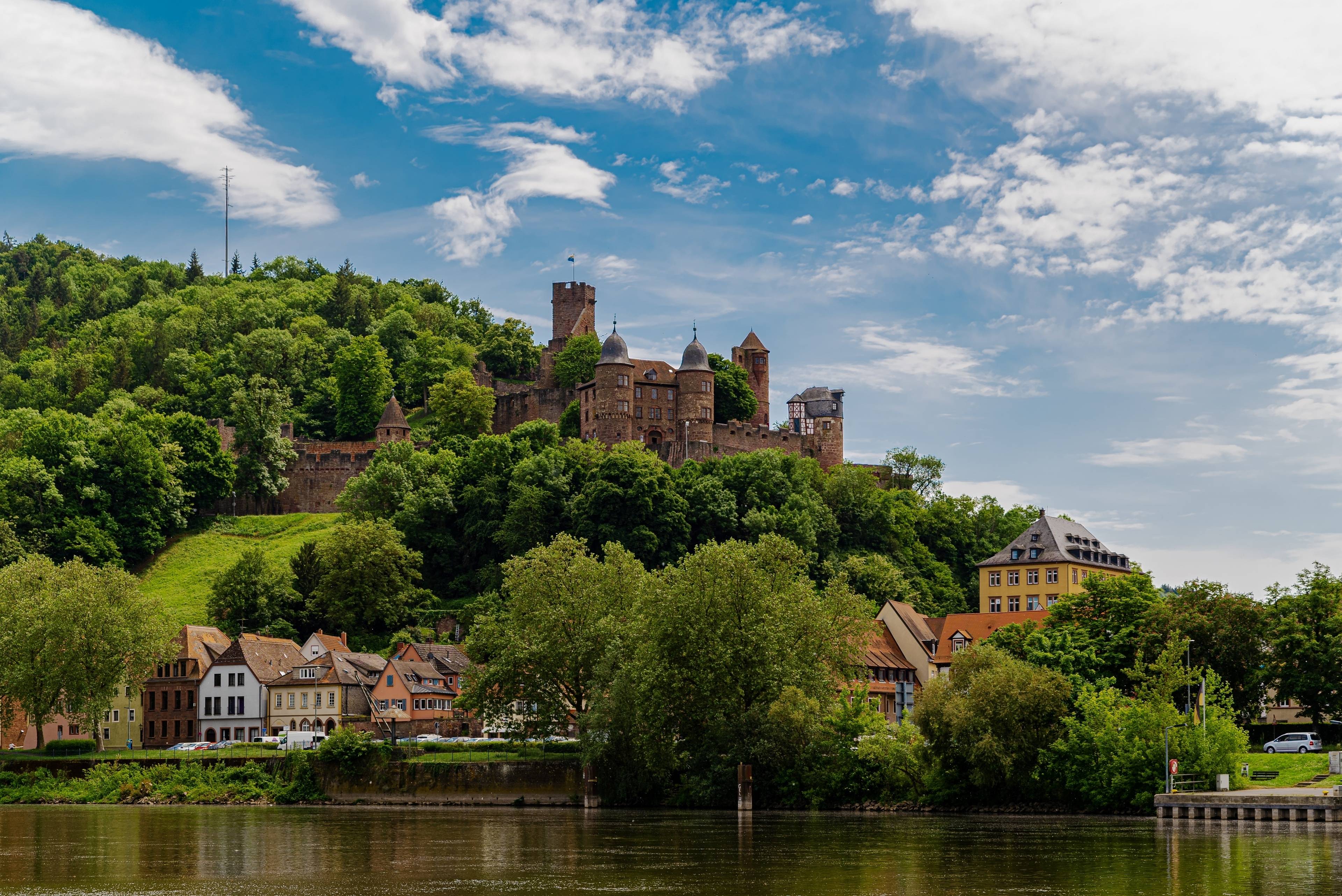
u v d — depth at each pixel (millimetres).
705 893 58375
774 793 102000
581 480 197375
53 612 125875
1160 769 91062
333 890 60281
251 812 104875
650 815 98188
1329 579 112062
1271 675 110250
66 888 61469
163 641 133125
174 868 68000
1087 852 70875
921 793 99312
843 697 103188
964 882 60656
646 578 114188
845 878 62250
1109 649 111875
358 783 117312
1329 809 84312
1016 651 113312
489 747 122812
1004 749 92375
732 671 100750
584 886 60812
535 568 120062
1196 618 111312
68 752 139250
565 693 119125
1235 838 77188
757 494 198500
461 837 82000
